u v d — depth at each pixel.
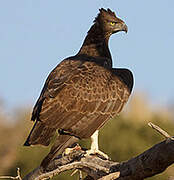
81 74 18.38
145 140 40.31
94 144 17.75
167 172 32.72
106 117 18.31
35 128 17.02
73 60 19.50
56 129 17.14
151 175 14.61
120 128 40.03
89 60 19.83
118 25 21.05
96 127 17.88
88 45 21.06
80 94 17.88
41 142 16.86
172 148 13.83
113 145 39.50
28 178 17.81
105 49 21.08
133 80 19.62
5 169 39.94
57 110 17.34
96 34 21.03
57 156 17.55
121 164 14.96
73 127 17.38
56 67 19.17
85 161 16.30
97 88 18.27
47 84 18.41
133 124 40.31
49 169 17.45
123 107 18.81
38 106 17.61
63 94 17.64
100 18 21.12
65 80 18.05
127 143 39.50
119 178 14.93
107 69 19.14
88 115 17.86
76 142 17.88
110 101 18.44
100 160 16.14
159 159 14.14
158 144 14.18
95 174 15.74
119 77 19.16
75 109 17.62
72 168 15.64
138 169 14.58
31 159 39.56
